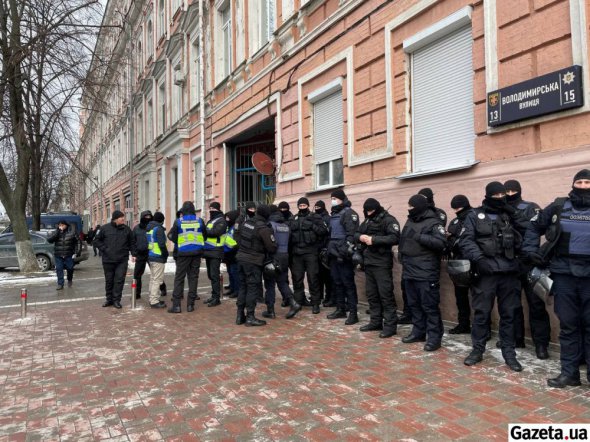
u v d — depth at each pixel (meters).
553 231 3.98
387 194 7.54
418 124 7.18
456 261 4.72
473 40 6.02
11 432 3.49
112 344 6.00
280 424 3.48
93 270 17.27
